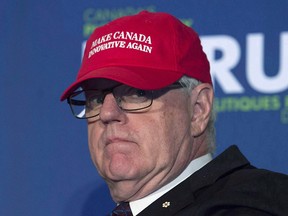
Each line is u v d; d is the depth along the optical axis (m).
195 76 5.07
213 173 4.99
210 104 5.17
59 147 7.26
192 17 6.96
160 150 4.93
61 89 7.31
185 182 5.00
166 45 5.01
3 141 7.36
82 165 7.20
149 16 5.13
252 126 6.71
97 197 7.13
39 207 7.23
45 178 7.25
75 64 7.30
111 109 4.90
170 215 4.88
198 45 5.20
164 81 4.90
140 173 4.91
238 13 6.83
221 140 6.75
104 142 4.98
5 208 7.29
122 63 4.95
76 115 5.18
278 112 6.66
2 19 7.51
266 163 6.66
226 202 4.58
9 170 7.32
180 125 5.01
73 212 7.17
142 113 4.93
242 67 6.77
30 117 7.34
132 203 5.05
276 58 6.68
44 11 7.42
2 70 7.44
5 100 7.40
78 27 7.31
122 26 5.07
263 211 4.54
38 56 7.39
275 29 6.71
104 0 7.23
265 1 6.77
